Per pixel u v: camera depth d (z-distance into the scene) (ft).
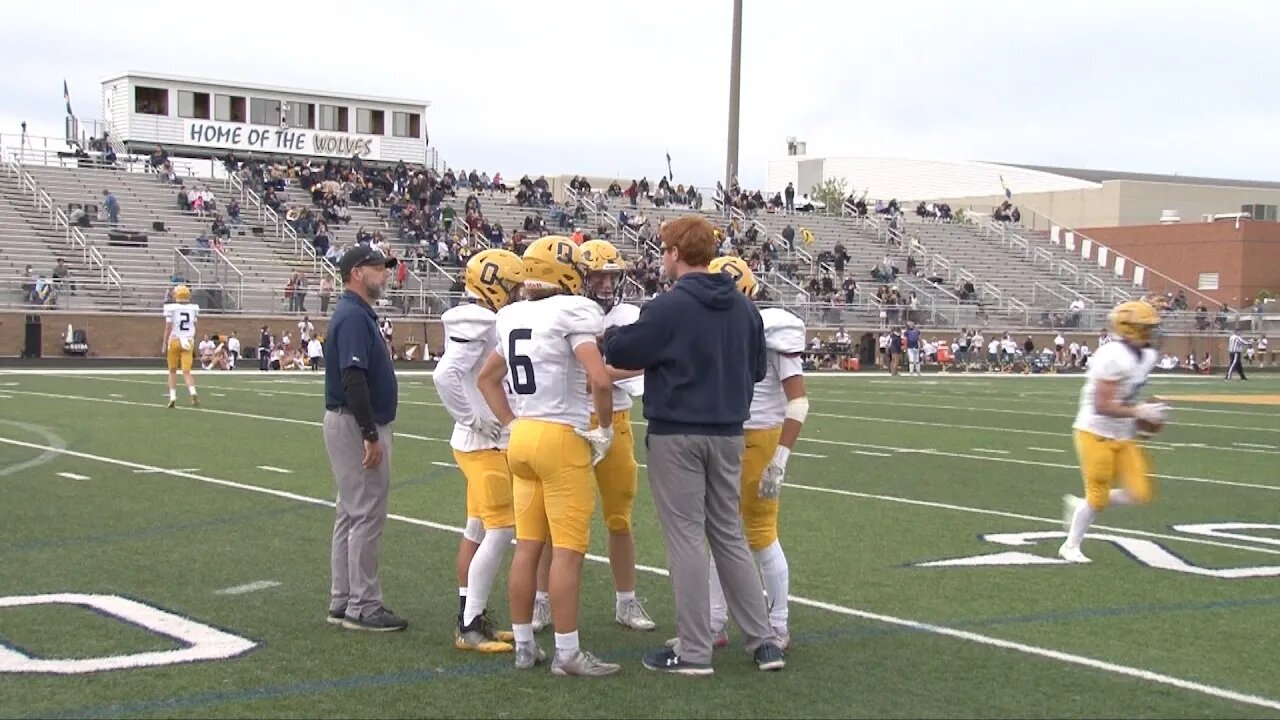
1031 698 16.96
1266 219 195.72
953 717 16.16
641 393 20.01
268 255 120.16
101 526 28.71
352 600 20.04
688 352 17.48
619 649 19.31
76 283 105.29
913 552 27.04
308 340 107.55
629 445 19.90
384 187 142.20
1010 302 149.07
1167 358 147.33
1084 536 29.17
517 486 18.15
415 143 161.07
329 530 28.45
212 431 49.47
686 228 17.92
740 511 19.49
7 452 41.93
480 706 16.44
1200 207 213.25
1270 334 162.30
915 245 160.15
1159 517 32.68
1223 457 47.78
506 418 18.21
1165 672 18.24
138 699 16.60
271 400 66.33
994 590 23.47
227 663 18.26
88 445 44.16
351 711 16.19
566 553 17.67
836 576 24.53
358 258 19.90
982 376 122.52
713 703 16.63
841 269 145.59
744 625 18.19
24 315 101.50
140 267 111.65
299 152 153.79
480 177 156.87
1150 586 24.00
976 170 260.01
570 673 17.78
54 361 100.37
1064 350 142.72
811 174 277.85
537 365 17.65
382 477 20.12
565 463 17.60
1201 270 175.22
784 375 18.94
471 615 19.10
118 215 118.32
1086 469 26.07
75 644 19.13
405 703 16.55
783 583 19.27
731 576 18.11
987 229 175.52
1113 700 16.93
